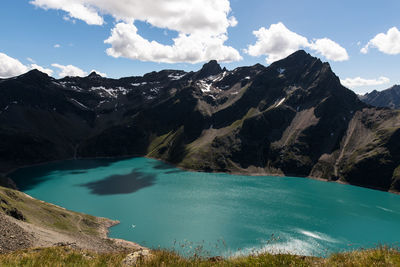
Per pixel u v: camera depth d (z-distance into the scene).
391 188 194.88
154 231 106.44
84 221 107.50
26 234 47.22
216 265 9.55
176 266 9.52
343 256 9.39
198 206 139.38
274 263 9.36
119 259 11.09
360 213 130.62
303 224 113.75
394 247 9.12
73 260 11.19
